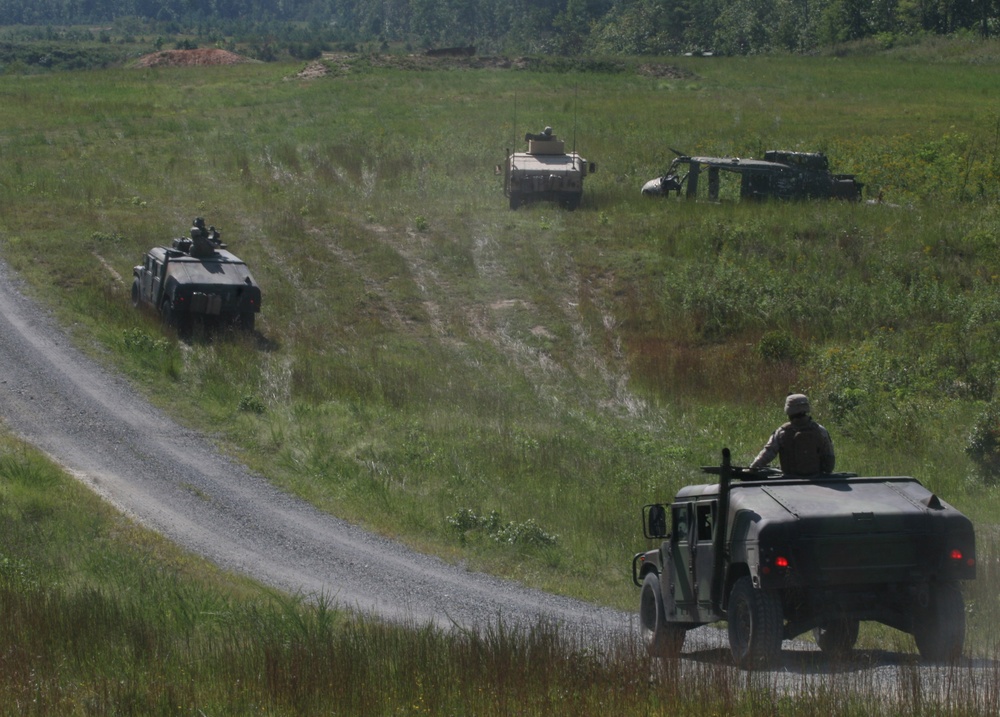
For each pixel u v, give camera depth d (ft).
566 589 182.39
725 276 378.73
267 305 369.09
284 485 232.32
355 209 478.59
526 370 328.90
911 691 89.56
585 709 92.73
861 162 552.00
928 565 106.22
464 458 249.96
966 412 274.16
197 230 344.28
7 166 538.88
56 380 285.84
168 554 182.50
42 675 107.96
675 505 130.21
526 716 93.15
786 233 427.33
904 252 407.85
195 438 257.75
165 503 214.07
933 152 550.77
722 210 460.96
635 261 408.67
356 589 175.11
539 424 279.49
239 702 100.89
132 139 637.30
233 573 177.27
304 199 485.15
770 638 105.19
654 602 141.90
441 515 217.36
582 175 483.92
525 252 422.00
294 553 193.16
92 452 240.53
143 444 249.14
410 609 165.07
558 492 230.27
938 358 316.40
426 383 305.32
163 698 100.83
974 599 148.56
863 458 249.75
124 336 318.04
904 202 477.77
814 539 104.53
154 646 123.24
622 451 260.62
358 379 303.07
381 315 369.71
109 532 191.21
